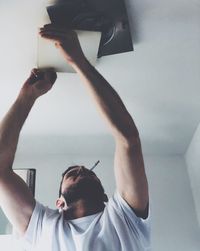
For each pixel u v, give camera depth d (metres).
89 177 1.07
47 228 0.93
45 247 0.90
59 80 1.19
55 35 0.87
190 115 1.53
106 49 1.04
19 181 0.97
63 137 1.66
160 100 1.38
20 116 0.98
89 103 1.36
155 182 1.83
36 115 1.44
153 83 1.27
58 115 1.45
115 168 0.91
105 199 1.07
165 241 1.66
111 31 0.97
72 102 1.35
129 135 0.84
